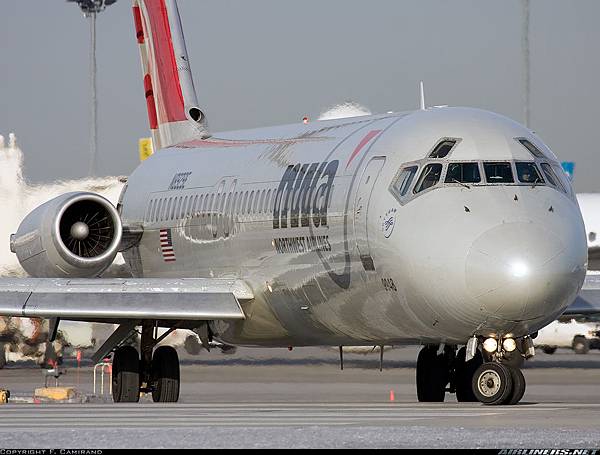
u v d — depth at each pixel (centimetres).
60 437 5619
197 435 5675
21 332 16062
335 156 8919
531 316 7481
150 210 11312
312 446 5306
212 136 11300
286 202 9244
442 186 7850
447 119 8281
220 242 10125
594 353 17212
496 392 7512
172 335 15088
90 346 16138
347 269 8506
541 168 7956
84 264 10019
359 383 13262
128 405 7969
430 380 9175
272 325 9619
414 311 7931
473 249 7469
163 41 12244
